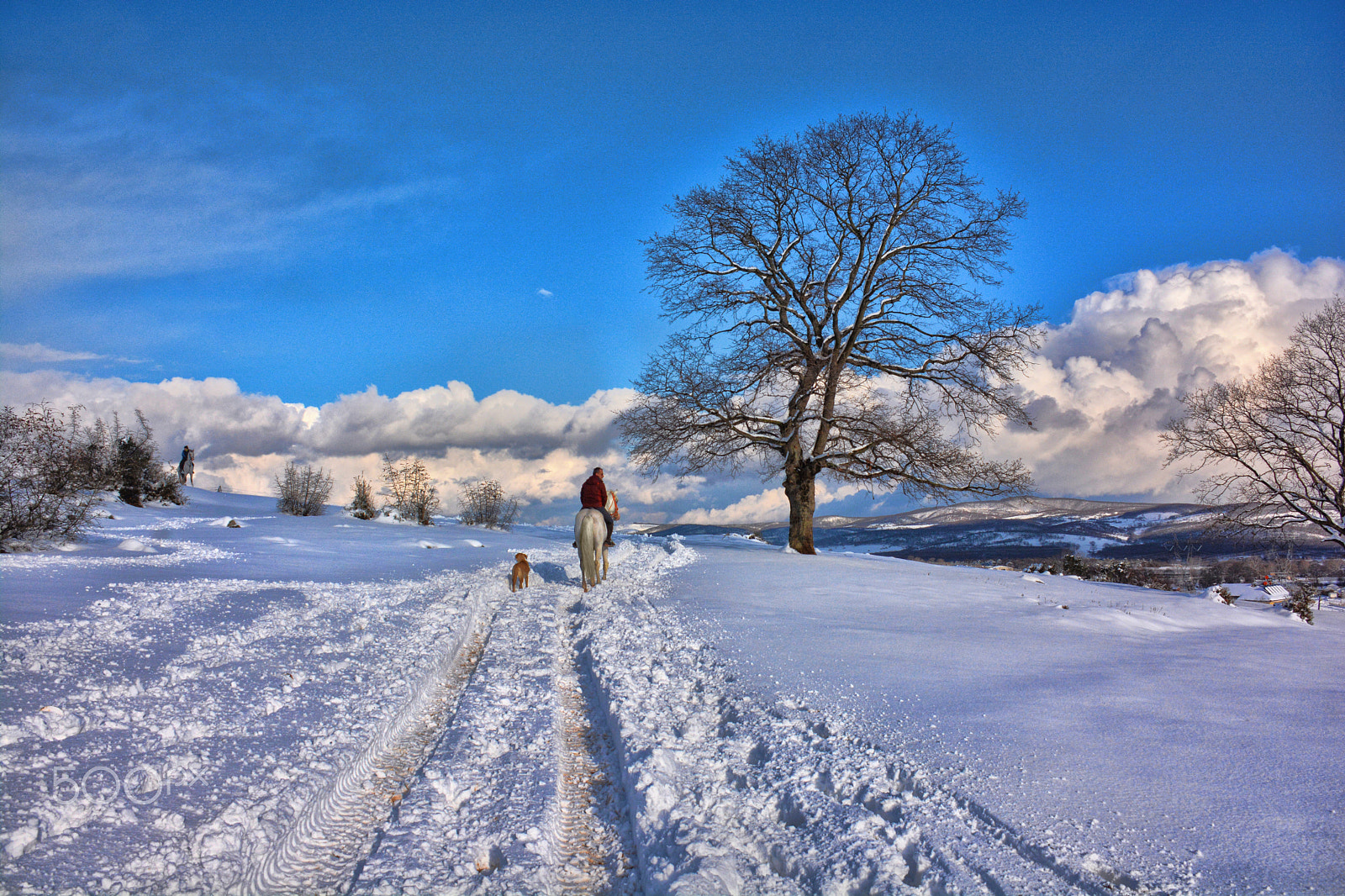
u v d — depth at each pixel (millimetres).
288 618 8922
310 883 3707
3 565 11258
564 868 4105
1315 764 4918
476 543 22500
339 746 4945
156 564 12953
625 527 39062
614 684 7051
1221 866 3574
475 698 6516
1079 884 3443
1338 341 27156
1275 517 28000
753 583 14172
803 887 3695
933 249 23969
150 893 3139
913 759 5027
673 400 24141
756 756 5395
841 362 24453
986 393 23672
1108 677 7465
